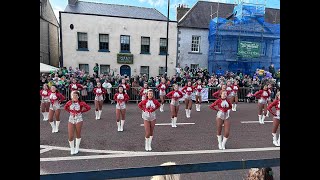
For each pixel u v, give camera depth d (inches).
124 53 958.4
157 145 331.6
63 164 260.2
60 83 620.7
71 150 291.7
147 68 989.2
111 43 948.0
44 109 459.2
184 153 302.7
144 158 282.7
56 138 353.1
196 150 315.3
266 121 513.3
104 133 383.6
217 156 295.1
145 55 981.2
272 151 318.3
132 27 959.6
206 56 1039.0
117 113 395.2
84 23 919.0
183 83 764.6
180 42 1009.5
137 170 57.8
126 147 320.2
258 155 301.7
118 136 369.4
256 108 674.2
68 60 916.0
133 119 489.4
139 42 971.3
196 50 1034.1
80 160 272.7
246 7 1046.4
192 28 1016.2
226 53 1059.3
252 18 1053.8
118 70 962.7
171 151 308.8
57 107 380.5
